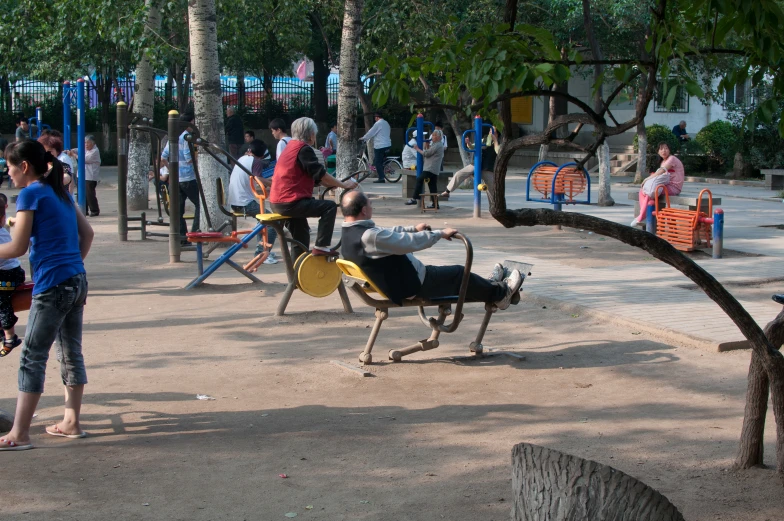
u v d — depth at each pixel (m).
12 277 6.41
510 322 8.54
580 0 23.36
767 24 3.97
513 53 3.68
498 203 3.81
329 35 34.44
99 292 9.98
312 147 8.73
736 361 7.11
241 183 12.71
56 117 38.53
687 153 31.44
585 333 8.10
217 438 5.30
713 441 5.27
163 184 15.63
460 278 6.97
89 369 6.88
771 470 4.71
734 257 12.51
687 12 4.23
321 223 8.56
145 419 5.67
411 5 22.64
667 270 11.33
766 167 28.41
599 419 5.70
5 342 6.53
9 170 4.93
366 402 6.08
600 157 19.61
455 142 37.56
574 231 15.40
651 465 4.86
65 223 4.98
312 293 8.46
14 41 23.00
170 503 4.31
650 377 6.68
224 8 23.14
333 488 4.53
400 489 4.51
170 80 38.75
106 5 17.16
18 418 5.04
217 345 7.64
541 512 3.15
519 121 34.50
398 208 19.22
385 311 6.99
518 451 3.28
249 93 41.00
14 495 4.37
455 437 5.34
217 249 13.28
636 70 3.93
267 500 4.36
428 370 6.88
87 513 4.17
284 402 6.08
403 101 4.15
